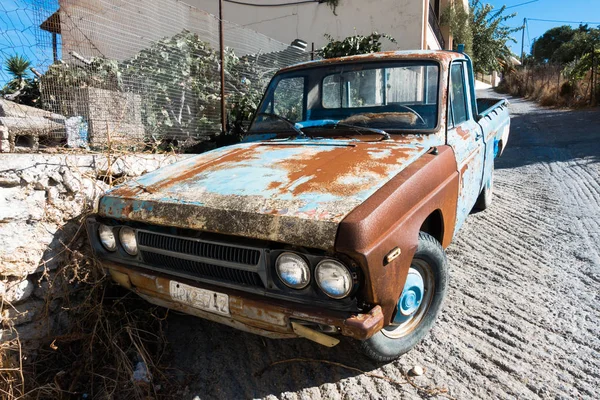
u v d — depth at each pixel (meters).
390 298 1.96
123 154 3.29
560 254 3.86
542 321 2.84
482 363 2.46
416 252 2.33
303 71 3.64
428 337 2.71
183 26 4.81
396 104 3.20
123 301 2.96
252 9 11.16
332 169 2.35
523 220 4.81
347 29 10.41
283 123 3.43
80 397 2.47
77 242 2.82
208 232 2.13
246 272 2.05
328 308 1.90
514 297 3.15
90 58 3.73
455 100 3.32
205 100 4.89
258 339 2.84
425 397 2.24
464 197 3.17
